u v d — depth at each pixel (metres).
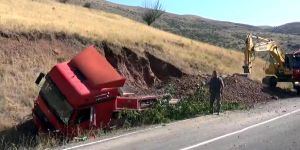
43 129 20.08
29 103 24.11
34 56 28.59
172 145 14.95
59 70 19.84
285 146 14.82
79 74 20.19
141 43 37.75
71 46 31.86
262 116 21.91
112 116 20.59
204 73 39.41
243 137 16.39
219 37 145.12
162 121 21.12
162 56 37.81
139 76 34.47
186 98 25.36
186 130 17.97
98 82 19.89
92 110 19.75
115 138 16.72
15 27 29.59
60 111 19.55
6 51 27.45
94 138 17.64
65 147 15.55
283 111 23.80
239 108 25.12
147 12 76.56
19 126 21.75
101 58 21.27
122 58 34.53
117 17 59.16
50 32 31.53
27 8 40.41
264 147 14.69
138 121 21.05
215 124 19.45
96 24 40.88
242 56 53.44
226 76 34.84
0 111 22.58
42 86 20.27
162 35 46.44
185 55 40.84
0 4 38.06
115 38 36.00
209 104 24.17
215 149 14.34
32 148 17.20
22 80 25.84
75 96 19.22
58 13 42.31
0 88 24.17
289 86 38.66
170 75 36.66
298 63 34.59
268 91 32.59
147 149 14.39
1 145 18.73
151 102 22.62
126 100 21.27
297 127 18.53
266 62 54.31
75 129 19.33
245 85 31.95
